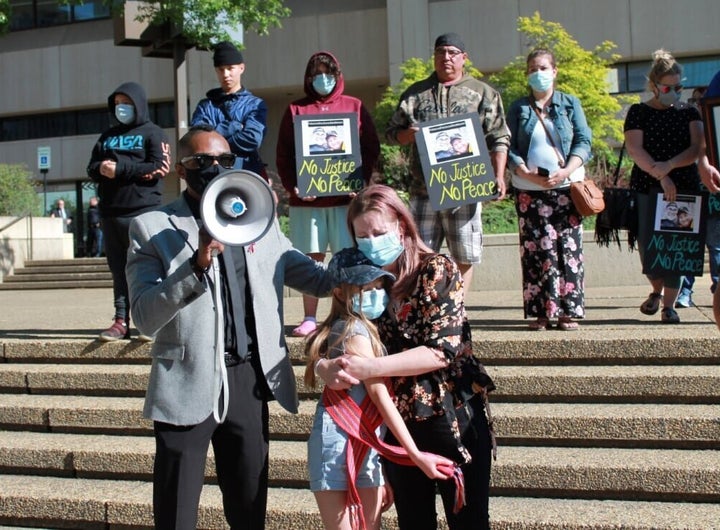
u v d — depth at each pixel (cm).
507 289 974
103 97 2684
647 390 472
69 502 449
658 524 379
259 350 333
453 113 576
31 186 1966
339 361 309
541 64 583
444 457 313
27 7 2783
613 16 2077
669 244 587
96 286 1502
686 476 404
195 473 323
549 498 421
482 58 2153
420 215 591
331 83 599
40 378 568
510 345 523
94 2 2716
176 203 340
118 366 580
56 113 2772
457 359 319
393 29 2188
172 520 319
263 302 339
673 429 437
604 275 972
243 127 597
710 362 498
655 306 629
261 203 299
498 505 413
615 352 508
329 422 324
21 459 495
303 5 2370
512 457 435
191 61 2388
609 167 1447
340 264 327
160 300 305
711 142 457
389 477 330
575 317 570
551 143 580
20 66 2772
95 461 482
